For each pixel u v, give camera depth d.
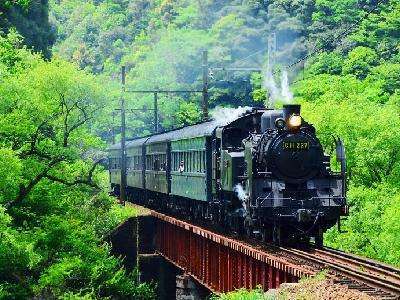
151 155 71.50
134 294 55.00
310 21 149.00
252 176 38.88
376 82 112.50
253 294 29.70
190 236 51.44
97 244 55.12
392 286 26.80
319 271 29.27
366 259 34.72
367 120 72.50
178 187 58.75
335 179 40.22
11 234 39.69
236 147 44.28
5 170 39.28
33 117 44.47
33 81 46.06
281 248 37.31
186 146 55.47
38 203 45.59
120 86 51.12
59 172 45.94
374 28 138.00
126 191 91.31
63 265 42.88
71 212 49.03
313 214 38.31
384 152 70.25
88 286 48.75
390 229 56.66
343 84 105.44
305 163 39.78
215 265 44.44
